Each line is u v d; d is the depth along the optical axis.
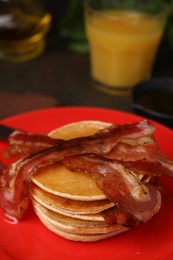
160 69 0.52
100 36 0.46
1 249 0.27
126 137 0.29
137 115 0.40
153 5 0.49
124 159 0.28
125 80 0.48
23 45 0.52
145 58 0.48
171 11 0.52
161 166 0.28
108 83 0.48
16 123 0.36
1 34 0.50
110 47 0.46
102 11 0.50
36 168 0.27
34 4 0.52
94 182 0.27
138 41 0.45
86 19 0.48
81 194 0.27
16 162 0.29
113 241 0.28
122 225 0.27
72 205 0.27
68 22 0.54
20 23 0.50
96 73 0.48
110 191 0.26
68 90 0.48
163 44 0.56
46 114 0.37
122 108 0.46
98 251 0.28
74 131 0.31
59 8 0.60
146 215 0.25
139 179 0.27
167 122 0.39
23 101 0.43
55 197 0.27
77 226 0.27
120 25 0.46
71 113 0.37
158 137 0.35
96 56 0.48
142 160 0.28
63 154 0.28
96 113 0.37
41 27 0.52
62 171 0.28
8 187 0.29
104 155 0.28
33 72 0.51
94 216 0.27
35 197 0.28
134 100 0.42
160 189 0.31
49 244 0.28
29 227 0.29
